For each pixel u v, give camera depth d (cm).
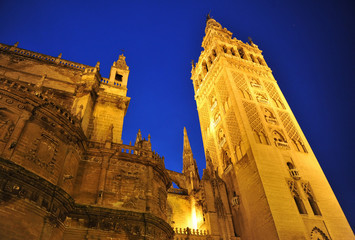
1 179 1570
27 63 3172
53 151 2050
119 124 3136
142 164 2664
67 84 3191
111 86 3509
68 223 1966
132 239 2103
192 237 3359
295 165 3934
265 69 5728
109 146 2606
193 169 4662
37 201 1706
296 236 3100
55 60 3381
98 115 3112
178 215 3969
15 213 1562
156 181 2711
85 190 2278
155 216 2272
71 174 2216
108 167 2484
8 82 2034
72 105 3016
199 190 4128
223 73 5209
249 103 4638
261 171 3622
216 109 5244
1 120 1825
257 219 3425
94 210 2062
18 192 1619
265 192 3403
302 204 3491
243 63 5556
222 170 4547
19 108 1948
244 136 4119
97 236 1992
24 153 1819
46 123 2084
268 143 4081
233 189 4103
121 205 2291
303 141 4438
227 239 3519
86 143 2512
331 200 3716
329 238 3272
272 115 4681
